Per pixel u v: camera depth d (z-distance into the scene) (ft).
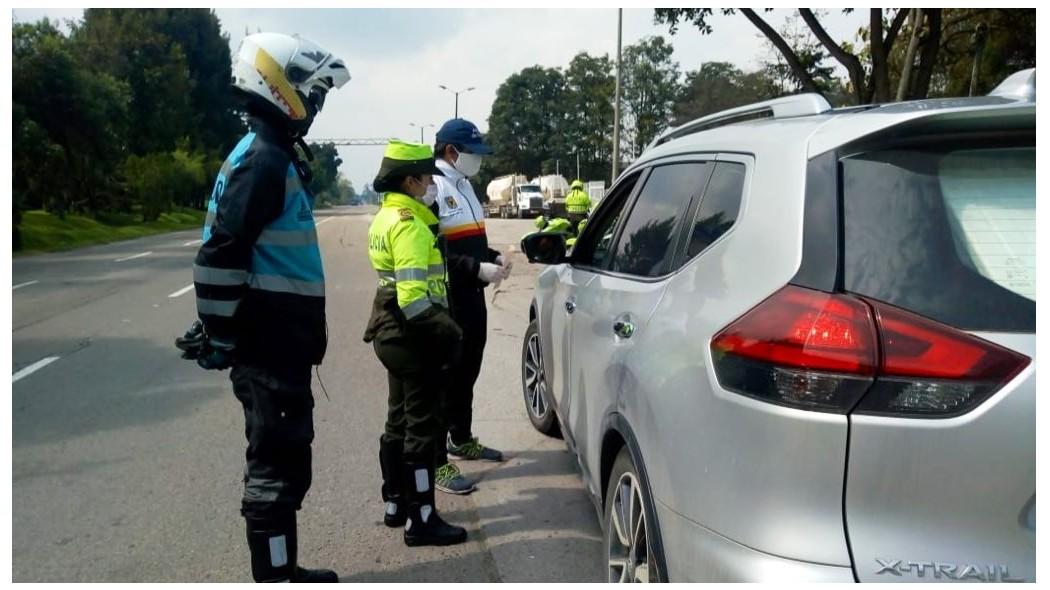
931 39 45.88
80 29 183.42
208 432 17.85
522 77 278.67
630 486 9.30
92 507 13.80
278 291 9.77
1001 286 6.37
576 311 12.44
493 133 283.18
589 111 256.52
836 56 47.16
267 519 10.09
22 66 104.22
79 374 23.36
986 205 6.72
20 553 12.16
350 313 35.04
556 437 17.43
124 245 95.45
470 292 14.87
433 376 12.14
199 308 9.45
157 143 188.24
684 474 7.52
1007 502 6.20
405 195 12.06
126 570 11.65
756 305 6.95
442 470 14.51
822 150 7.27
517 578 11.46
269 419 9.89
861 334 6.34
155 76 183.42
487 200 183.42
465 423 15.80
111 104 134.41
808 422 6.40
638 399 8.64
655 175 11.43
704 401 7.23
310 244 10.05
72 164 118.32
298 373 10.00
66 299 40.78
